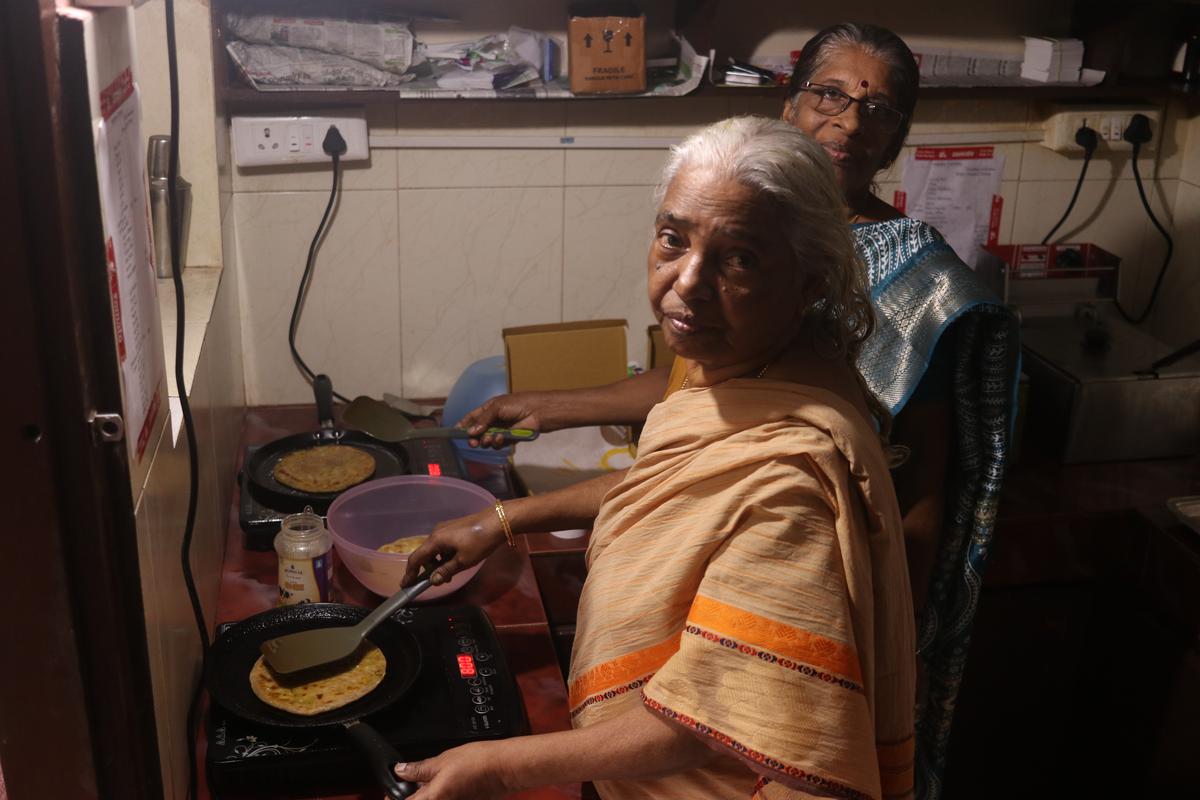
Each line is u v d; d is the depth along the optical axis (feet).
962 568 4.89
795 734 3.06
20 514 2.84
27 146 2.55
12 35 2.47
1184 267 8.16
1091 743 7.16
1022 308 7.70
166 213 5.64
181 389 3.76
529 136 7.13
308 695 4.32
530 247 7.41
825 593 3.14
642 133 7.28
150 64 5.89
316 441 6.45
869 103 4.65
